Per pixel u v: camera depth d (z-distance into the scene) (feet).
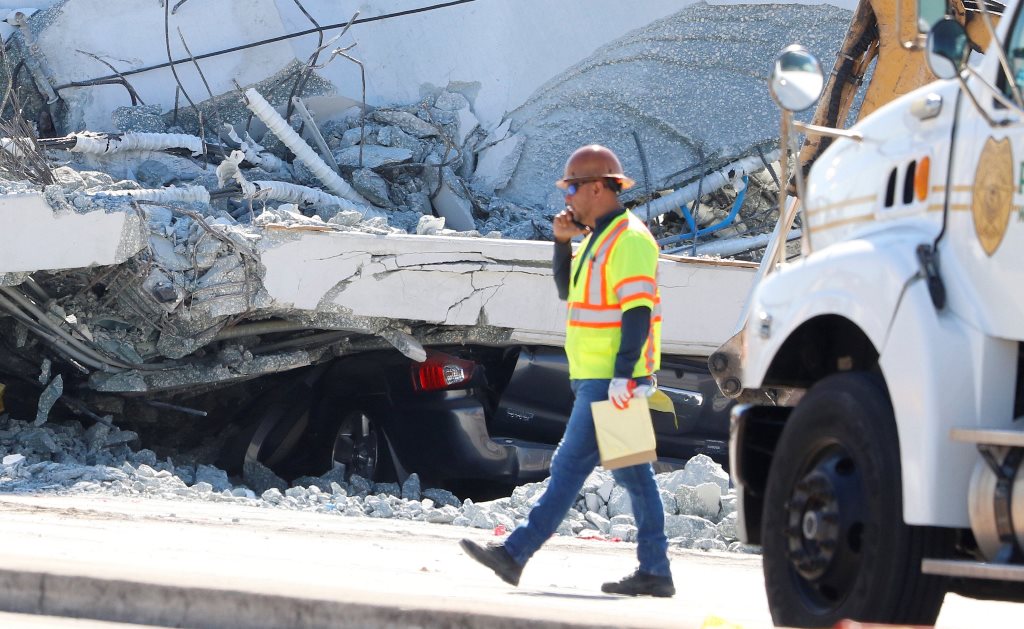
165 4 213.87
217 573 63.87
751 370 67.82
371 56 221.46
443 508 129.70
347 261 144.36
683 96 221.87
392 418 145.79
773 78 62.03
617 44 223.51
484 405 146.20
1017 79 56.65
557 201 222.48
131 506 116.16
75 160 190.19
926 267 56.70
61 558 66.39
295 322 147.74
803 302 63.57
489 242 145.79
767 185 223.92
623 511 129.39
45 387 148.77
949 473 53.47
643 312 72.90
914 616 55.57
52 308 142.41
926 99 61.21
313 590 59.57
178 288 141.59
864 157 66.03
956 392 54.03
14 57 213.46
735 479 69.41
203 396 160.66
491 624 56.29
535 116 223.92
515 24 223.92
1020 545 51.96
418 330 149.79
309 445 154.10
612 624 55.83
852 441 58.44
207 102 214.28
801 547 60.49
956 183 57.62
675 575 96.27
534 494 131.85
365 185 205.67
